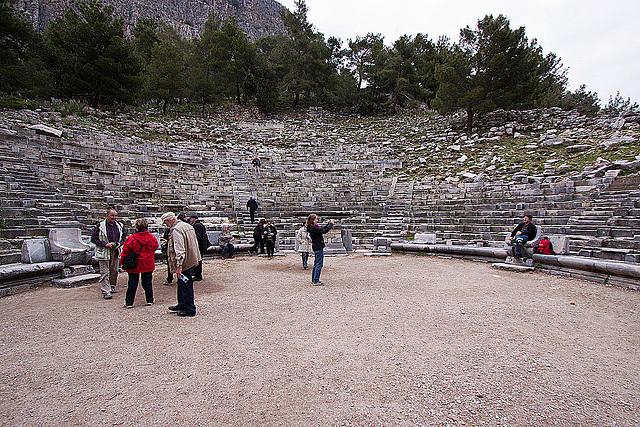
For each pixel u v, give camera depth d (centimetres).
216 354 457
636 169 1500
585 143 2172
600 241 1040
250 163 2534
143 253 677
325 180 2392
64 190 1470
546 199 1494
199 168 2278
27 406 335
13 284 785
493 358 444
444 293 791
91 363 431
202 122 3844
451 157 2602
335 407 334
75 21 3553
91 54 3125
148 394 358
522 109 3397
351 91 5434
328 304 703
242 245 1477
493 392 361
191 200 1902
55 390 366
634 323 580
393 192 2139
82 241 988
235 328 559
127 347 480
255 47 5241
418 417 317
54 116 2439
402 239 1608
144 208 1617
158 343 495
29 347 480
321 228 920
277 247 1539
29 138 1672
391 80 5231
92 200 1492
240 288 859
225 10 15250
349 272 1071
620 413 323
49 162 1628
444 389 367
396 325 572
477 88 2861
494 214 1518
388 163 2605
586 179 1560
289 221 1827
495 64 2819
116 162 1916
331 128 4272
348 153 2969
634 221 1076
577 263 916
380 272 1063
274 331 545
